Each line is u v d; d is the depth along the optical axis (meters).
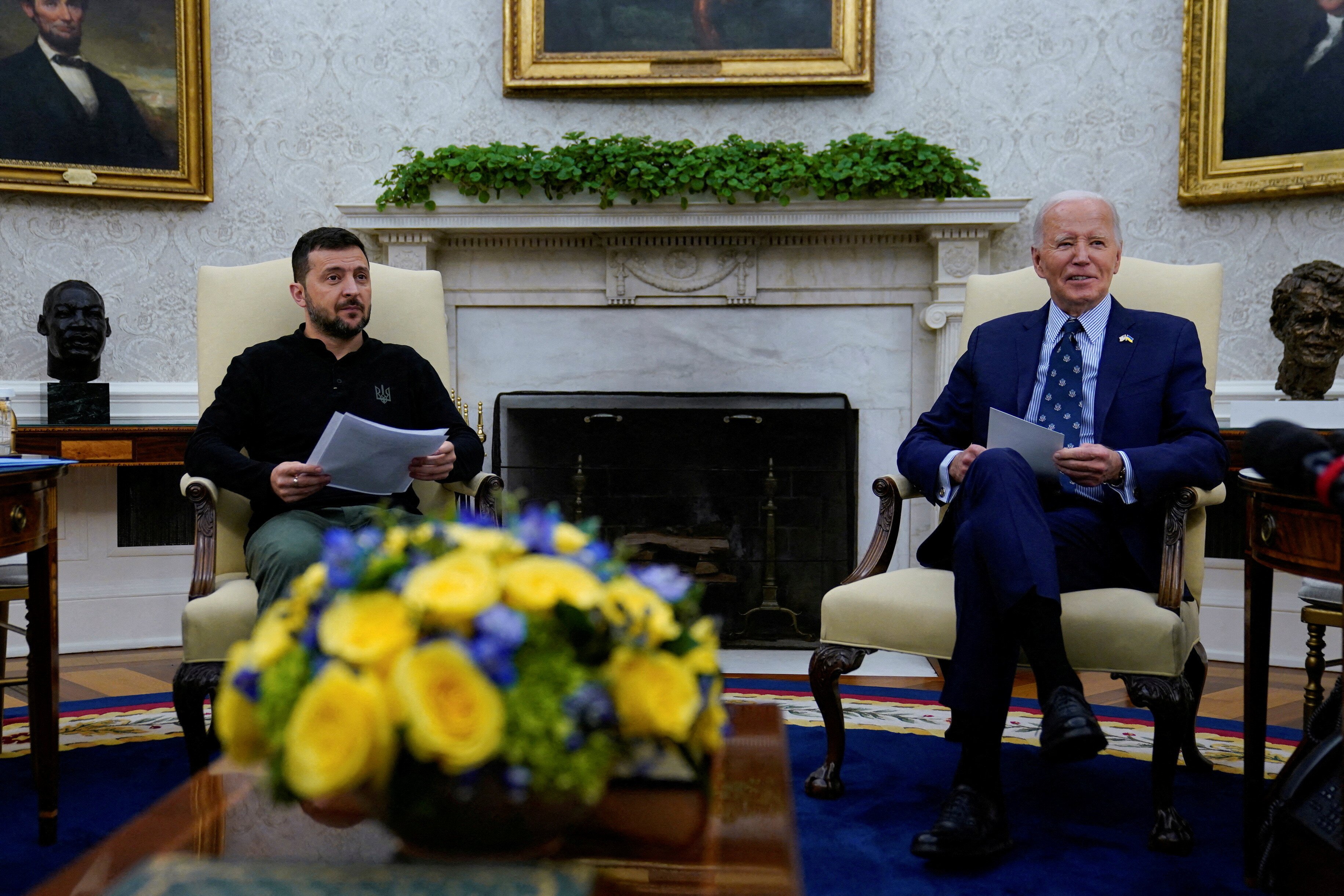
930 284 3.65
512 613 0.75
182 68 3.63
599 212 3.54
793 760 2.32
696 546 3.61
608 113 3.85
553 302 3.72
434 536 0.85
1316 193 3.40
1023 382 2.20
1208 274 2.29
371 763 0.72
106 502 3.63
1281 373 3.13
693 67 3.77
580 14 3.78
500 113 3.86
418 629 0.77
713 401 3.69
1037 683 1.66
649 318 3.73
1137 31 3.64
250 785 1.02
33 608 1.83
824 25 3.73
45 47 3.49
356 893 0.75
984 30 3.73
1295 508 1.54
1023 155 3.73
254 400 2.27
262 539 1.97
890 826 1.91
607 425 3.71
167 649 3.67
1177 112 3.62
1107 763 2.33
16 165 3.46
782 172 3.45
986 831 1.70
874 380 3.71
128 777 2.17
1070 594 1.87
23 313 3.55
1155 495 1.88
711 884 0.80
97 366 3.35
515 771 0.73
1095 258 2.15
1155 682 1.76
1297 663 3.41
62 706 2.82
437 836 0.80
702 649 0.90
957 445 2.29
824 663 2.05
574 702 0.75
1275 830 1.55
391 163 3.84
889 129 3.79
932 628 1.91
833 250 3.67
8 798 2.06
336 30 3.80
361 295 2.29
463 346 3.76
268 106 3.78
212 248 3.75
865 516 3.72
